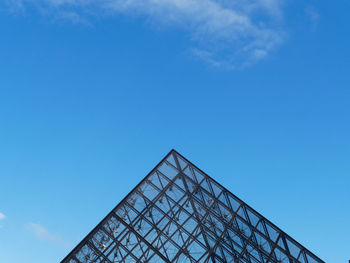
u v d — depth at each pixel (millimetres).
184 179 34938
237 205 33906
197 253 30562
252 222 33094
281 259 31453
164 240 31047
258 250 31625
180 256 30344
